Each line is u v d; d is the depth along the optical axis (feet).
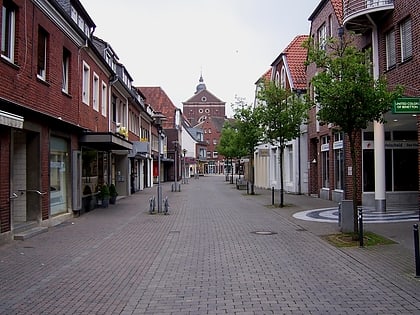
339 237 42.01
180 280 27.14
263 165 151.33
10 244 39.52
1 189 38.99
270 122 75.31
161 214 65.77
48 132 50.55
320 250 36.63
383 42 58.49
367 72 39.81
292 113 74.64
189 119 452.76
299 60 112.16
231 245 39.45
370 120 40.55
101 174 81.41
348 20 60.23
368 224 49.57
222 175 378.53
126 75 115.65
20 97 42.55
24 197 47.83
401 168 73.26
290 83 107.55
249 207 77.05
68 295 23.97
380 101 39.19
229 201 91.45
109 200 82.38
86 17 72.08
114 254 35.47
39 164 47.83
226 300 22.75
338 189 84.43
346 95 38.75
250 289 24.85
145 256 34.71
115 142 65.62
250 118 109.29
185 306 21.86
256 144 113.09
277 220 57.77
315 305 21.67
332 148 85.15
